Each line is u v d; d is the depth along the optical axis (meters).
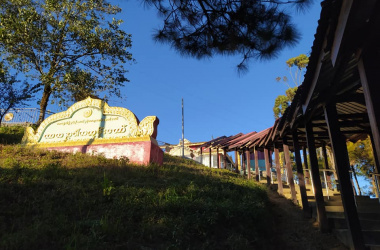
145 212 5.89
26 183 6.78
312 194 12.48
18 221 4.98
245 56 5.88
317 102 7.14
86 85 19.94
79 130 12.98
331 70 5.27
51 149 12.53
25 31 17.70
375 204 8.84
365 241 6.50
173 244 4.89
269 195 13.13
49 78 18.55
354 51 4.12
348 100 7.02
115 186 7.46
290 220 9.46
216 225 6.07
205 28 5.82
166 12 5.78
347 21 3.35
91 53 20.50
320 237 7.86
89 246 4.22
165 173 10.02
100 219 5.29
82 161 10.32
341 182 6.54
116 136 12.27
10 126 18.92
